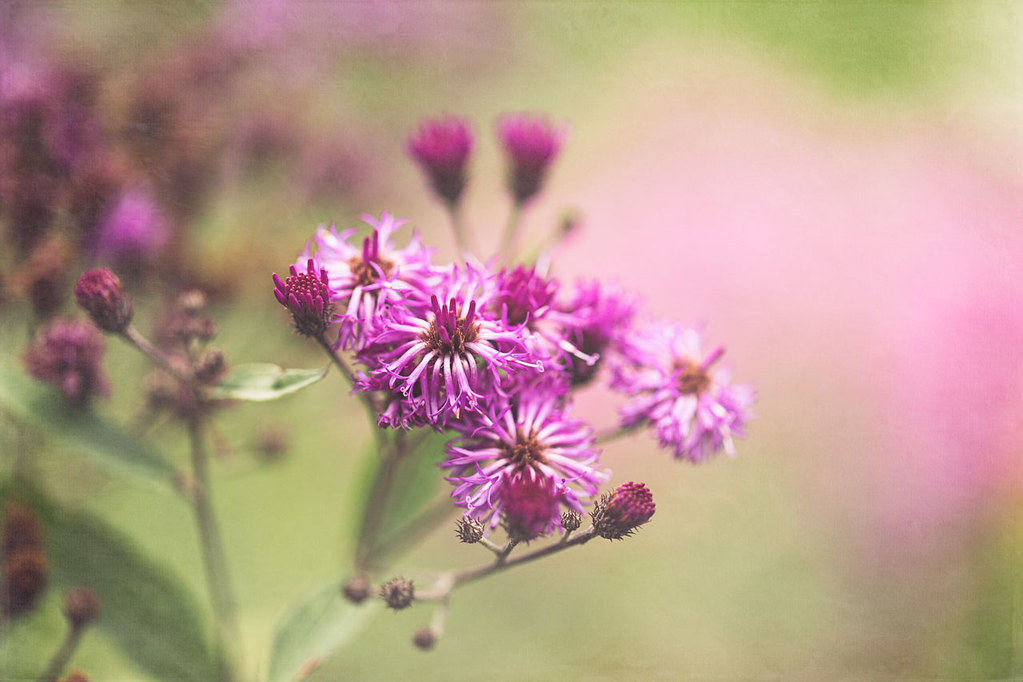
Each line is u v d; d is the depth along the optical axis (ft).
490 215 1.14
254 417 0.89
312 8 0.93
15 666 0.77
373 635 0.99
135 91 0.85
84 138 0.81
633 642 1.05
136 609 0.74
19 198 0.78
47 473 0.78
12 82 0.80
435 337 0.62
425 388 0.62
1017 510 1.15
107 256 0.79
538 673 0.99
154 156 0.84
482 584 1.05
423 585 0.82
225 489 0.96
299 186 0.92
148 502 0.93
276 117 0.91
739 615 1.09
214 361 0.72
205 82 0.88
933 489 1.16
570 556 1.10
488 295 0.63
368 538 0.74
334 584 0.73
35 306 0.77
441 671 0.97
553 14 1.17
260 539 0.95
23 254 0.79
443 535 1.06
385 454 0.73
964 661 1.07
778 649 1.06
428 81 1.04
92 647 0.79
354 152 0.94
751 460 1.18
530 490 0.61
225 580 0.78
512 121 0.81
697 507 1.15
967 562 1.13
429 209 1.02
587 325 0.67
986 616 1.10
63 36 0.84
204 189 0.87
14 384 0.72
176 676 0.74
